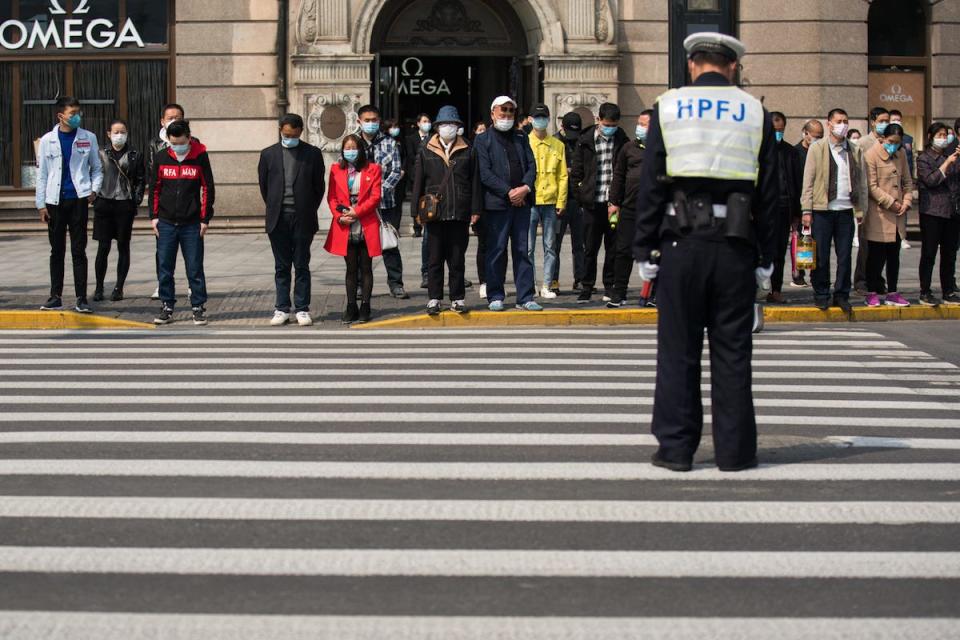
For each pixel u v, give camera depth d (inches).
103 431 327.3
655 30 985.5
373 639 184.5
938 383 414.6
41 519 245.9
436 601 200.7
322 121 948.6
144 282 689.0
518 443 315.3
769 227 282.8
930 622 192.2
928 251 586.9
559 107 965.2
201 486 271.0
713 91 279.6
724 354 282.7
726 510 253.1
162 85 967.0
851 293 645.3
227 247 872.3
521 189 551.5
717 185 277.0
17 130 967.6
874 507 256.7
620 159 561.6
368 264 549.3
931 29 1018.1
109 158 605.3
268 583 209.5
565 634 186.5
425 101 1018.7
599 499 261.3
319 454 301.7
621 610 197.0
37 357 462.0
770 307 577.9
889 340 513.0
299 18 943.0
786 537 235.8
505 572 215.0
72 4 964.6
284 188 544.1
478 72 1022.4
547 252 609.0
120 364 444.5
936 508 256.4
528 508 254.2
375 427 334.0
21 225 967.6
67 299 610.2
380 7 948.0
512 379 412.5
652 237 283.6
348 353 470.6
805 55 987.9
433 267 552.4
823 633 187.6
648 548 228.5
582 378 415.2
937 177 580.4
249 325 554.6
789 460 297.7
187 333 530.0
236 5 956.0
